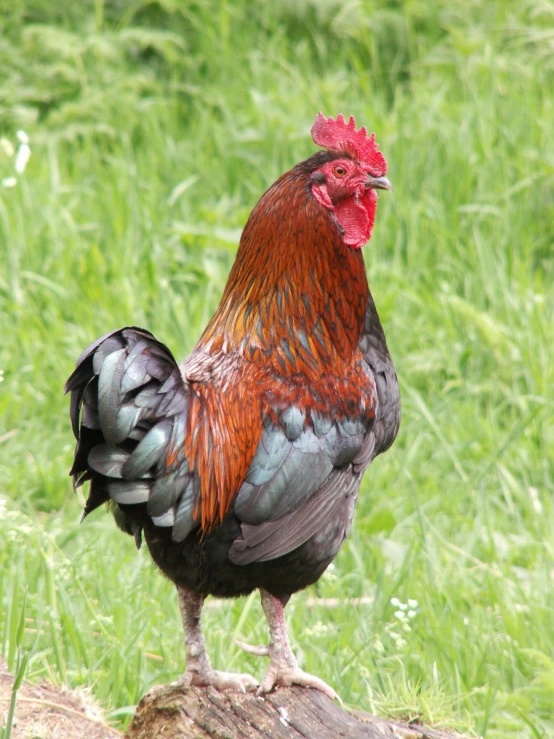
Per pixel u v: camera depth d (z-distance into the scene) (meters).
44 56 25.61
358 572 14.63
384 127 23.56
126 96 25.22
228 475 9.88
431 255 21.30
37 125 24.86
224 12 27.06
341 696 11.79
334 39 27.53
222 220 21.78
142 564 14.30
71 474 9.20
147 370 9.02
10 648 11.59
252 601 13.41
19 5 27.03
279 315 10.74
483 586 14.35
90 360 8.86
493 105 24.12
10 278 20.16
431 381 18.70
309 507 10.26
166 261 20.94
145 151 24.45
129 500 9.14
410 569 14.40
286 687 10.41
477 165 22.73
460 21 28.03
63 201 22.64
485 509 15.96
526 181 21.94
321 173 10.96
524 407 17.80
